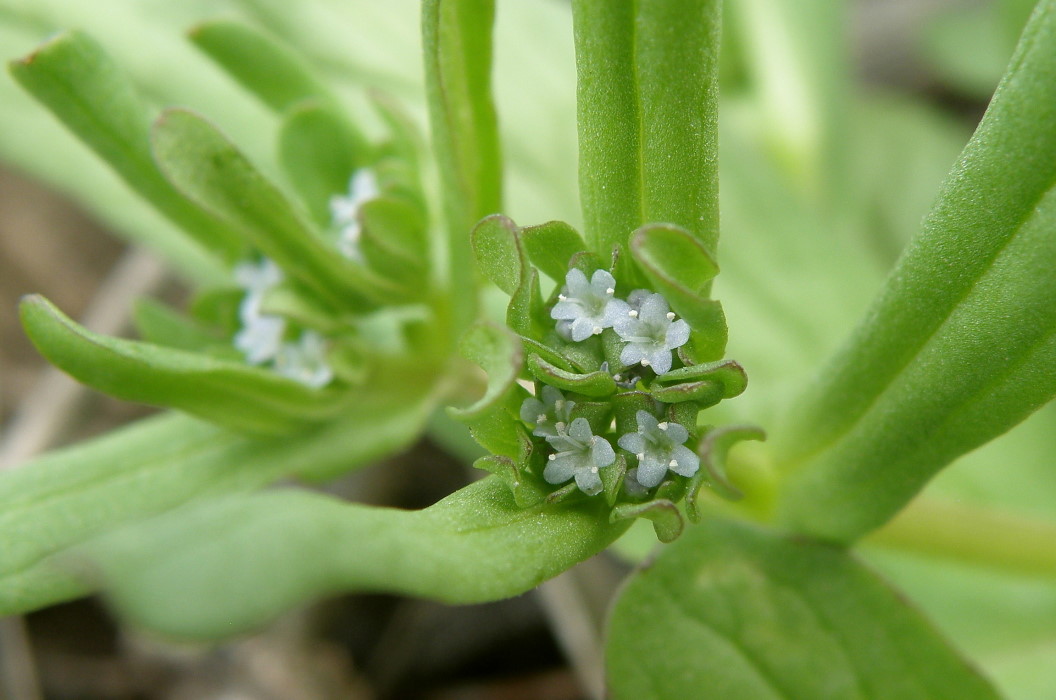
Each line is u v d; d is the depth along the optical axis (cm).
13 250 9
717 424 6
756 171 8
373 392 6
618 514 5
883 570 7
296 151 6
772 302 7
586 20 5
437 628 7
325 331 6
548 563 5
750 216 7
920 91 10
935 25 10
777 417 6
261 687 7
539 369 5
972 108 10
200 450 5
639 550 6
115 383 5
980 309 5
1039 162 5
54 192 10
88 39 5
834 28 9
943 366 5
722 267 7
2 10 7
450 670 7
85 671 7
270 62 6
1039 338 5
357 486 8
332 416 6
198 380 5
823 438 5
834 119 9
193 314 6
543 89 7
